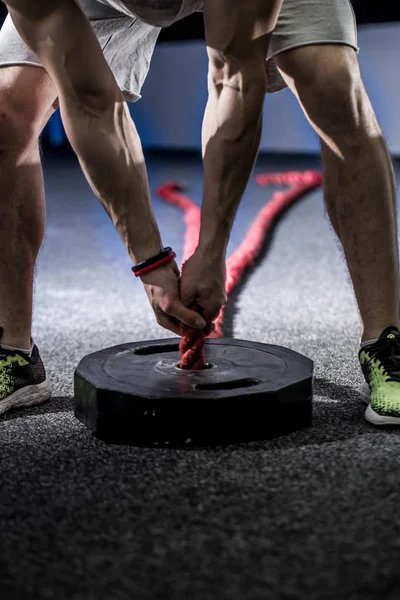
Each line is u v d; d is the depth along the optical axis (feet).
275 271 10.09
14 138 4.67
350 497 3.53
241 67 3.91
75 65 3.94
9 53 4.55
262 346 5.08
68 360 6.13
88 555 3.04
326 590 2.76
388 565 2.93
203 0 4.06
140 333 7.01
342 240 4.93
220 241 4.22
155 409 4.14
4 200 4.79
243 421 4.19
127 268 10.37
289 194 19.21
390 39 28.25
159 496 3.58
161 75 33.04
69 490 3.67
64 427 4.58
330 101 4.53
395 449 4.12
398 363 4.62
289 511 3.40
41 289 9.01
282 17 4.47
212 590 2.77
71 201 18.12
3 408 4.81
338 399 5.03
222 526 3.27
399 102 28.63
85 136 4.07
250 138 4.03
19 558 3.03
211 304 4.27
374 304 4.84
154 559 3.00
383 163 4.73
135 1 4.35
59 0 3.87
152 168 25.59
